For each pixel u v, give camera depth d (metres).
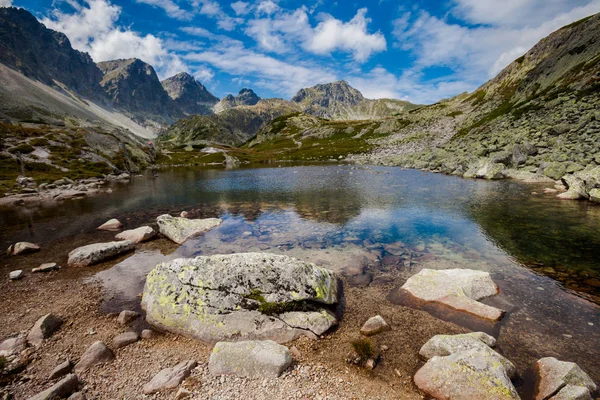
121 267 15.53
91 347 8.60
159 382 7.39
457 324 9.82
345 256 16.20
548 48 118.31
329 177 55.94
